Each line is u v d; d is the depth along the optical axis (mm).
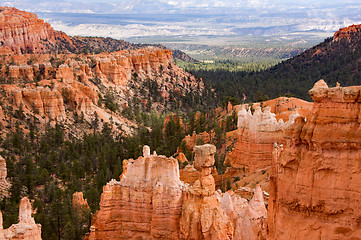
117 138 170875
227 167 85438
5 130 146000
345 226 21859
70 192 101875
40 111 169250
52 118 170750
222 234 37000
